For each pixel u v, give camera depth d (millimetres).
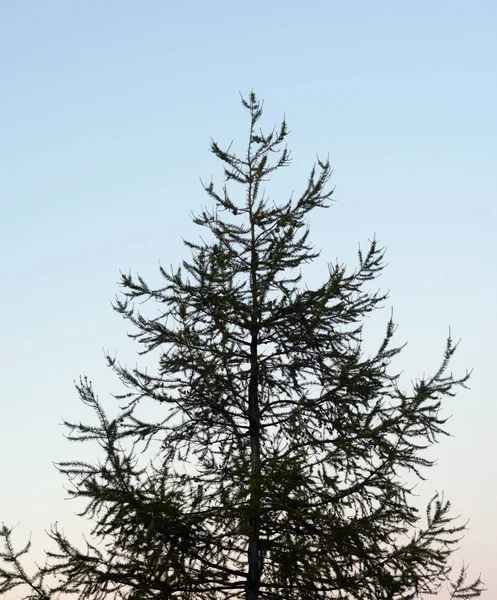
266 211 15477
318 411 13852
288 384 14789
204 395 13906
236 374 14125
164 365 13742
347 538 11695
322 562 11719
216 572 12180
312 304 14297
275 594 12398
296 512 11938
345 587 11617
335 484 12086
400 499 12125
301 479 11766
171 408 13820
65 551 11672
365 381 13422
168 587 11492
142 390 13727
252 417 13914
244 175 15797
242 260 15273
